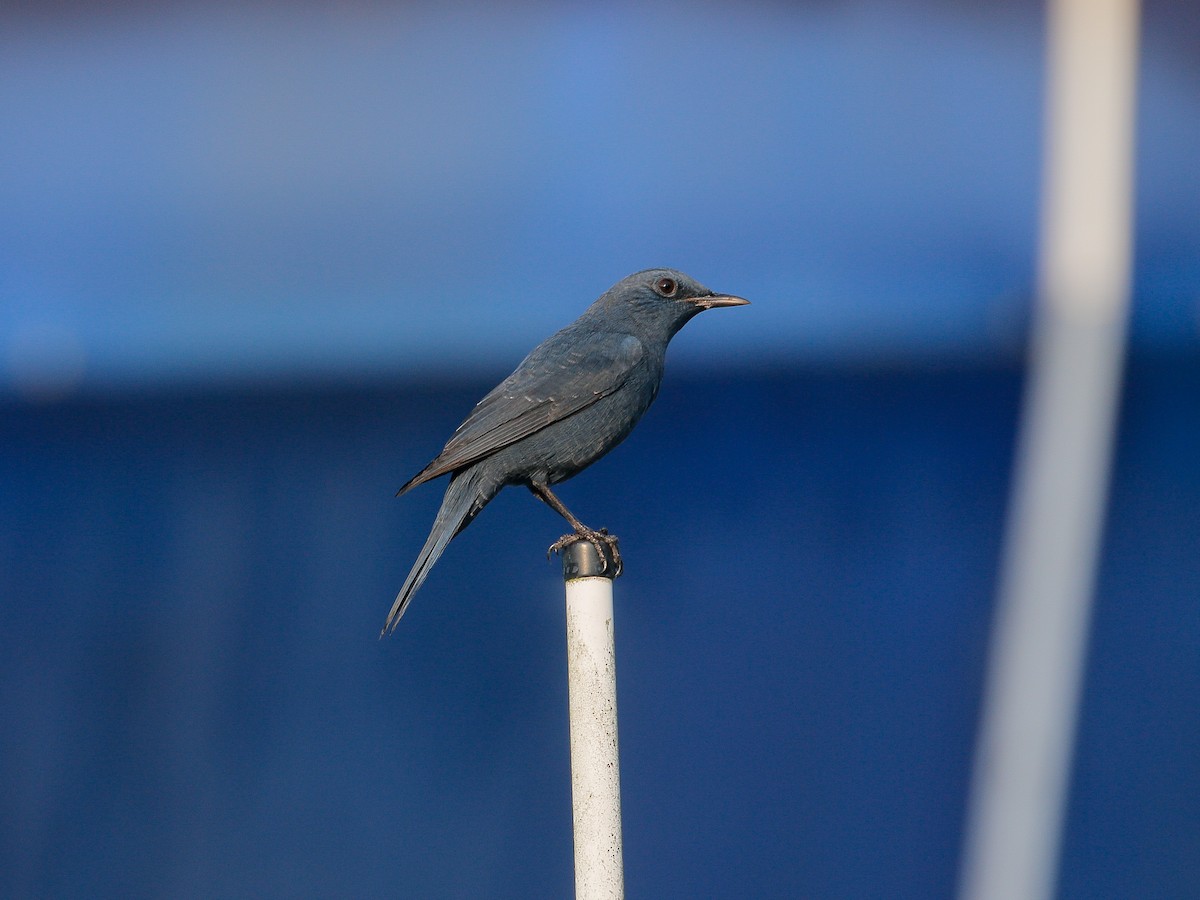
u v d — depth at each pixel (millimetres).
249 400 15281
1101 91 16250
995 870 13969
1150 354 15461
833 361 15492
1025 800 14148
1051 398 15344
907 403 15414
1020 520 15016
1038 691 14484
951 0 16641
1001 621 14688
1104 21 16406
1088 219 15812
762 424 15383
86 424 15109
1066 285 15586
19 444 14992
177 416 15211
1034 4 16547
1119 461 15117
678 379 15461
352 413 15273
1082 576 14828
